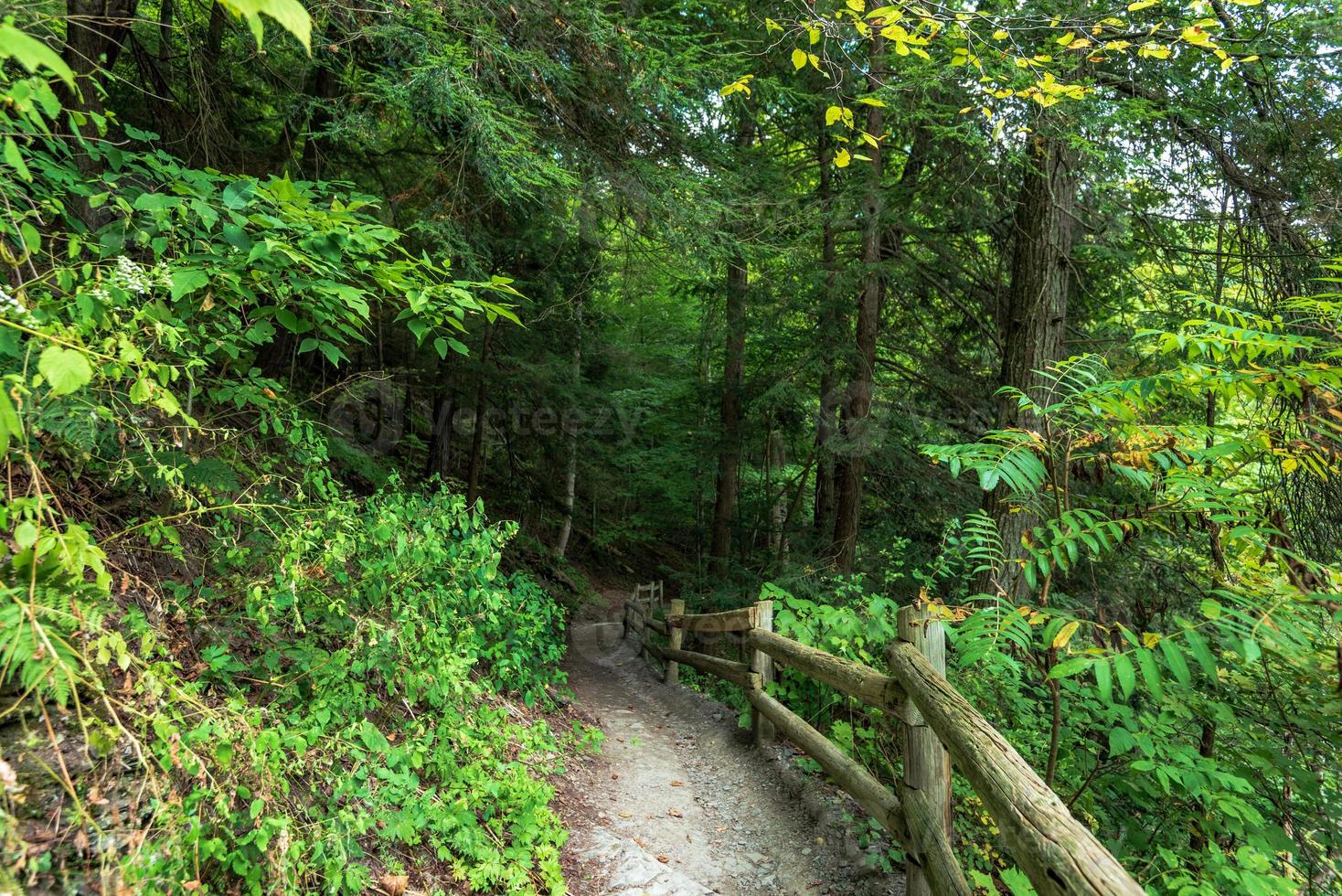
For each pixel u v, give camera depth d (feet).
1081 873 4.29
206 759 6.67
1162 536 16.35
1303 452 7.24
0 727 5.67
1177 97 16.87
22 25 5.68
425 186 18.31
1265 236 16.39
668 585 55.36
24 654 4.65
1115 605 17.13
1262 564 7.25
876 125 23.91
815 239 24.25
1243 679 10.38
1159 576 17.74
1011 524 16.71
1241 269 16.93
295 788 8.14
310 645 10.06
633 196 16.66
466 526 12.25
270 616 9.53
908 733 8.26
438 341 8.19
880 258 27.86
